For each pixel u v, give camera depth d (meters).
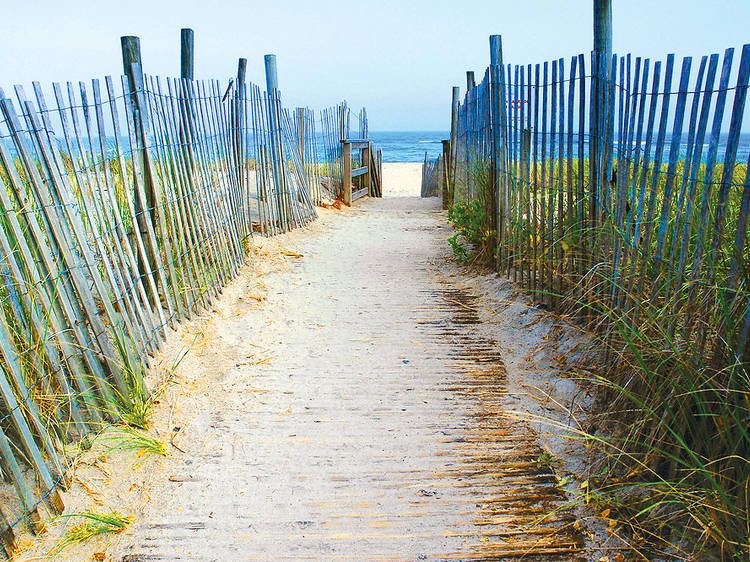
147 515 2.51
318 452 2.94
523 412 3.23
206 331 4.18
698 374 2.30
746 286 2.35
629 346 2.69
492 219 5.48
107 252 3.37
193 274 4.44
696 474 2.24
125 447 2.80
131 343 3.28
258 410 3.33
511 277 5.08
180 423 3.16
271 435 3.09
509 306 4.60
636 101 3.07
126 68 3.88
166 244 4.02
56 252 2.77
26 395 2.41
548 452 2.88
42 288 2.59
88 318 2.93
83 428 2.80
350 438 3.05
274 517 2.49
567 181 3.91
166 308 4.14
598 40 3.60
